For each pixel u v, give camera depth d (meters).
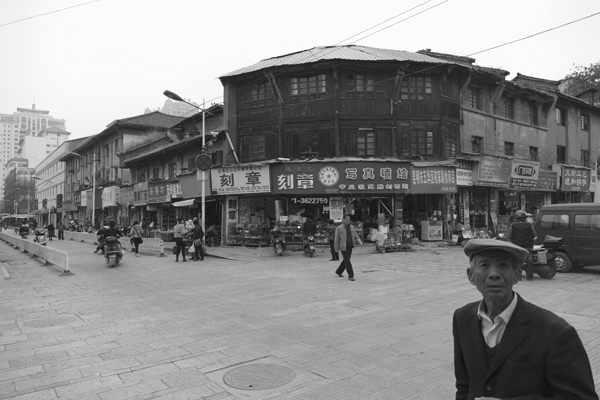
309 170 17.94
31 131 125.44
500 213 23.17
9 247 26.42
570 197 27.81
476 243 1.93
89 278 11.72
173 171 27.75
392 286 9.30
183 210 26.39
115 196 35.75
